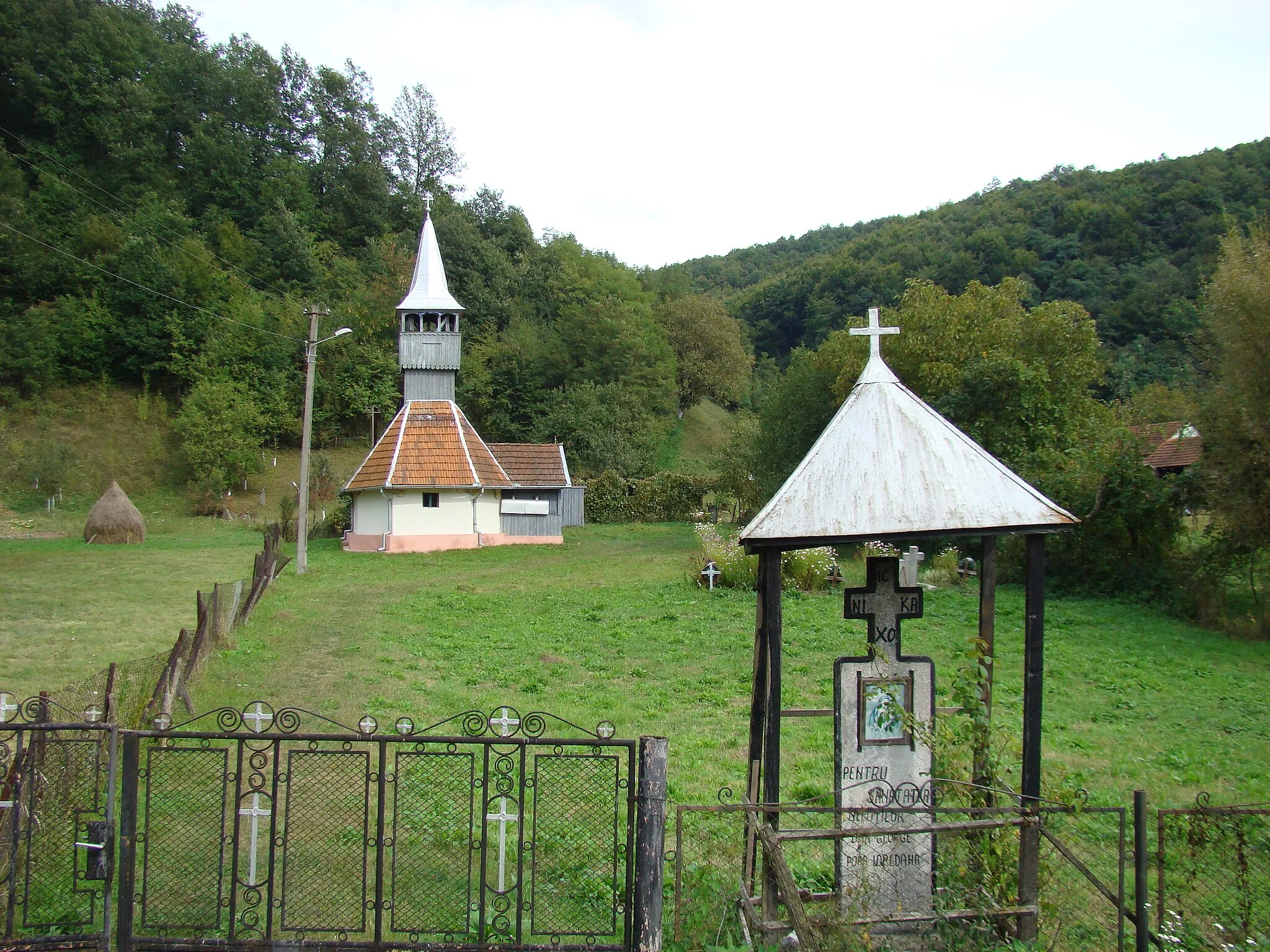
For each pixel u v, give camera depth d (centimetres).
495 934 572
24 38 6022
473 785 552
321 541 3747
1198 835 639
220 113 6744
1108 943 613
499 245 7531
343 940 546
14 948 541
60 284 5347
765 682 627
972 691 622
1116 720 1230
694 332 7412
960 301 3088
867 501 588
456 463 3481
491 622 1905
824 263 9044
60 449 4409
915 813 561
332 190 7150
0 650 1498
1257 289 1791
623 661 1536
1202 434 1947
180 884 640
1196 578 2006
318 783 854
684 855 685
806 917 529
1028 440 2673
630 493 4906
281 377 5350
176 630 1709
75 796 669
